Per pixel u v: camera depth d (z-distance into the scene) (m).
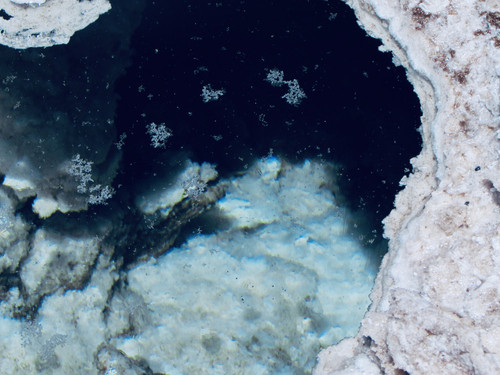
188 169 2.59
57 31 1.87
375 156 2.68
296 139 2.78
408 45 1.40
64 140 2.22
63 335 2.15
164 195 2.54
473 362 0.98
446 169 1.26
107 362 2.19
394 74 2.61
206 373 2.31
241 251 2.62
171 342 2.37
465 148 1.25
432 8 1.33
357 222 2.71
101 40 2.50
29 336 2.09
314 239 2.69
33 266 2.12
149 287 2.49
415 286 1.18
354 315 2.54
